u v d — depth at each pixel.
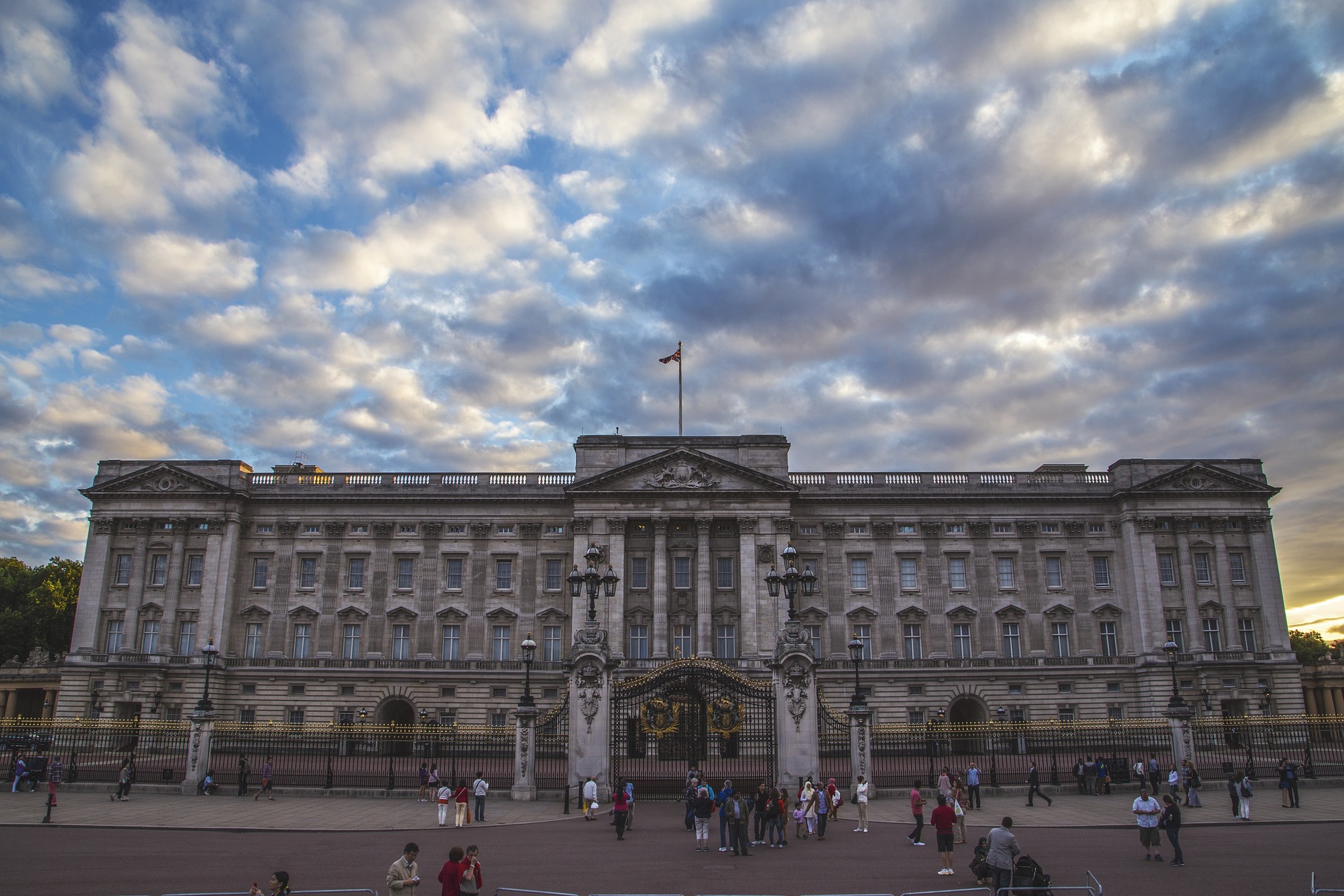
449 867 21.36
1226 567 87.38
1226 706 84.31
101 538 88.19
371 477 91.62
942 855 28.95
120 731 65.31
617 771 46.31
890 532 89.31
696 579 86.00
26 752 64.94
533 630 86.94
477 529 89.44
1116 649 87.44
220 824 39.78
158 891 26.19
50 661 101.31
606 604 84.75
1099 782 50.16
